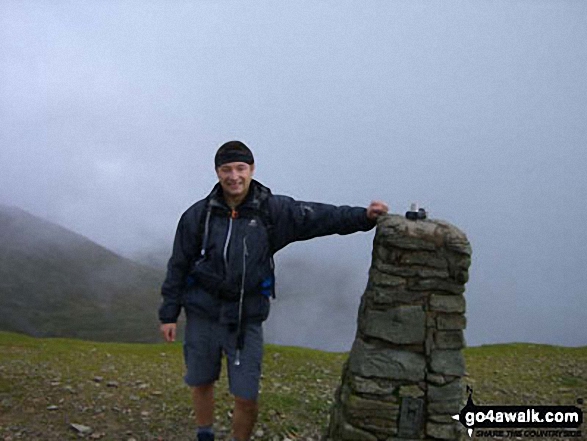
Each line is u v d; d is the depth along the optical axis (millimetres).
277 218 2613
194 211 2619
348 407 2816
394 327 2748
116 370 5539
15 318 50094
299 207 2660
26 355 6297
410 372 2748
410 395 2752
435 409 2740
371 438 2777
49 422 3678
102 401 4172
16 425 3588
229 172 2537
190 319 2715
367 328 2775
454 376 2736
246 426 2781
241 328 2621
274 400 4355
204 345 2691
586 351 8180
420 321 2736
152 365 6125
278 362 6523
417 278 2736
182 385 4840
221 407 4129
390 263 2748
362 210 2785
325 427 3850
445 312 2732
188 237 2613
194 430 3686
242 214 2582
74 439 3438
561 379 5961
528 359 7371
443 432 2732
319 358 6953
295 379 5613
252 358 2658
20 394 4211
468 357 7547
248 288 2592
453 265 2719
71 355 6578
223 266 2562
